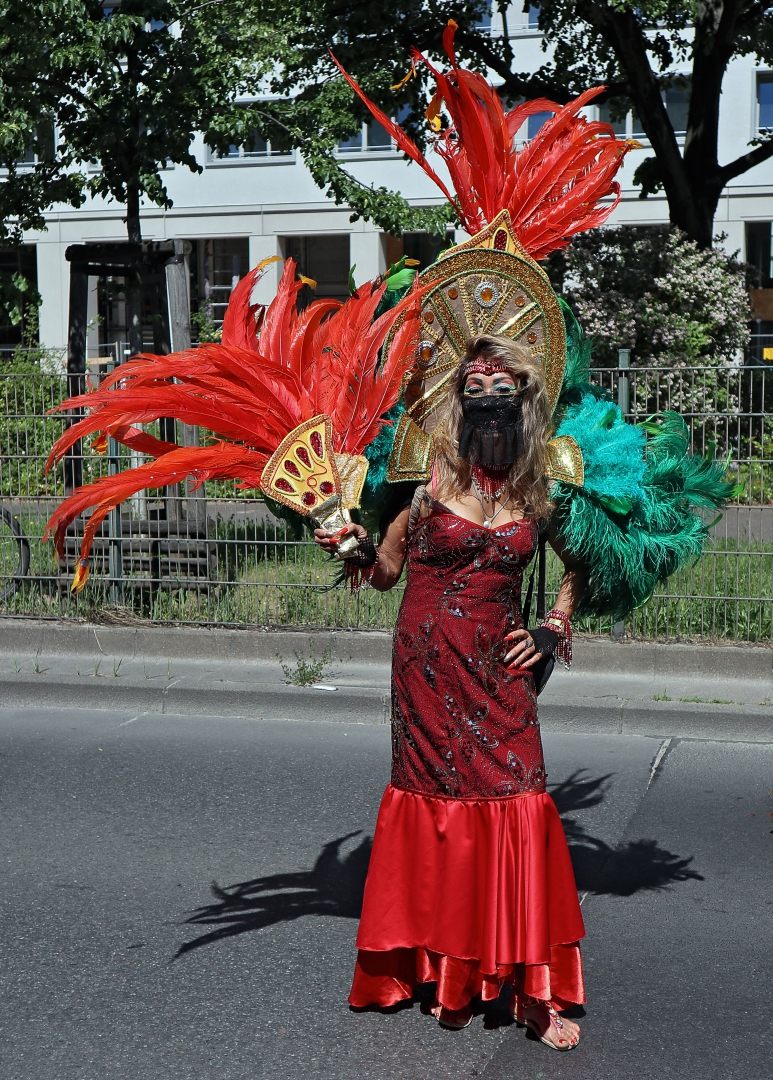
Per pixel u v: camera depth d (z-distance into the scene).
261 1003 3.57
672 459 3.82
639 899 4.38
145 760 6.20
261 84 19.55
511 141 3.80
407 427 3.39
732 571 7.57
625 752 6.31
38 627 8.34
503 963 3.16
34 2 10.19
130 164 11.49
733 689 7.10
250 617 8.27
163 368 3.41
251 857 4.81
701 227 15.59
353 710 7.08
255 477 3.46
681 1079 3.11
